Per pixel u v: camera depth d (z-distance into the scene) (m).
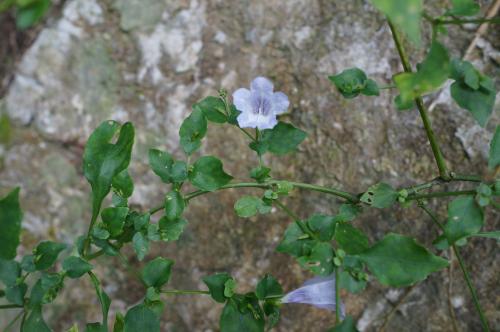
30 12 0.32
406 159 0.47
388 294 0.47
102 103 0.52
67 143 0.53
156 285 0.38
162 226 0.38
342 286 0.35
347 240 0.36
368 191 0.39
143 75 0.52
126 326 0.38
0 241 0.36
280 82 0.50
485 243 0.45
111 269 0.52
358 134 0.48
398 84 0.32
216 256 0.50
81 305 0.52
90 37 0.53
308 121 0.49
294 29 0.50
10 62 0.56
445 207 0.46
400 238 0.35
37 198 0.53
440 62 0.32
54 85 0.53
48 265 0.38
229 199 0.50
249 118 0.38
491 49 0.46
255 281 0.49
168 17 0.52
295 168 0.49
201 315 0.50
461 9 0.36
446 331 0.46
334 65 0.49
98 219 0.52
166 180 0.38
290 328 0.49
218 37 0.51
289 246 0.36
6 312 0.53
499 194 0.36
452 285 0.46
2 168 0.54
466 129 0.46
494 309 0.45
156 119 0.52
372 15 0.49
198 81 0.51
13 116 0.54
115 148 0.38
